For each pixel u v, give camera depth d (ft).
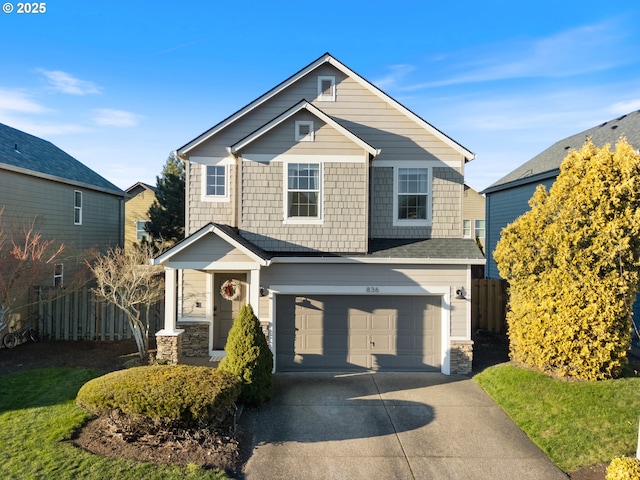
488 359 35.53
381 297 34.17
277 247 34.83
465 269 33.76
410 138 38.29
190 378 21.22
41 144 59.57
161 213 86.33
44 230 49.03
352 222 34.83
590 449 20.62
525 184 60.80
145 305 39.52
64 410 23.53
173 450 19.45
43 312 40.52
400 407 26.37
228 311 37.68
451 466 19.53
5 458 18.35
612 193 26.37
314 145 34.86
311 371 33.83
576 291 27.04
